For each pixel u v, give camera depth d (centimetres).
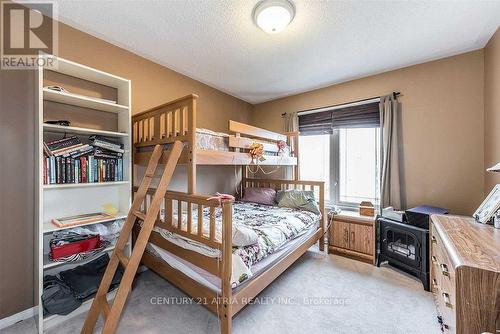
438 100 250
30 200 172
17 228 167
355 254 270
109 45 220
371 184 309
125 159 211
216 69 280
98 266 195
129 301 187
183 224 182
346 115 318
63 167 172
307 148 365
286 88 345
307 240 248
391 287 210
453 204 241
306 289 207
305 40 214
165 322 162
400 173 273
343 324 161
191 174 160
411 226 220
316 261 267
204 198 143
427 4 165
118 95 225
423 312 174
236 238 152
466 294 96
